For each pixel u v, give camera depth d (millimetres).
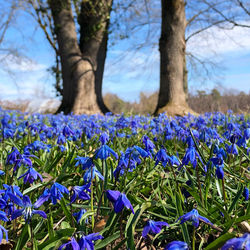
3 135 3904
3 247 1594
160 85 14320
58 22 16609
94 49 16938
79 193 1562
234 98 11750
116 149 3727
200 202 1979
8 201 1720
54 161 2957
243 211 2014
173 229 1852
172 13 14102
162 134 4609
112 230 1660
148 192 2525
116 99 26672
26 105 19219
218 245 1337
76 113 16000
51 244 1513
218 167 1920
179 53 14148
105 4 16828
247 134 2760
